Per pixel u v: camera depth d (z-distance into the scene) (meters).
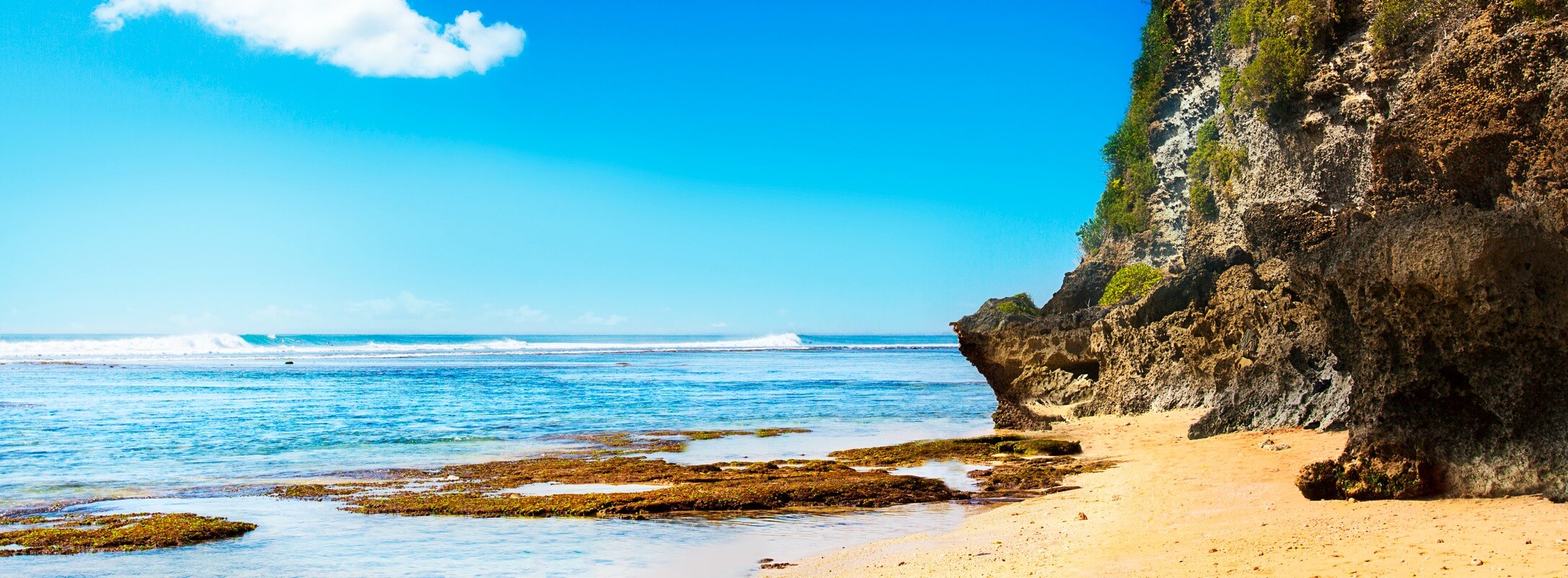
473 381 63.00
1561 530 10.41
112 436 29.77
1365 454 13.68
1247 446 21.64
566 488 19.59
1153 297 32.28
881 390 55.41
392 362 99.25
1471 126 17.83
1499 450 12.73
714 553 13.39
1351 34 31.69
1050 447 23.61
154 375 70.00
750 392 53.12
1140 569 10.59
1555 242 12.08
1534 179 16.67
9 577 12.23
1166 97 48.12
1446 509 12.16
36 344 121.06
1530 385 12.30
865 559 12.70
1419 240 12.57
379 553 13.53
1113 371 33.09
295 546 14.06
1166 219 47.00
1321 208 29.64
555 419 36.47
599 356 125.00
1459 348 12.63
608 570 12.57
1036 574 10.80
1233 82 38.62
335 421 34.81
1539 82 16.98
